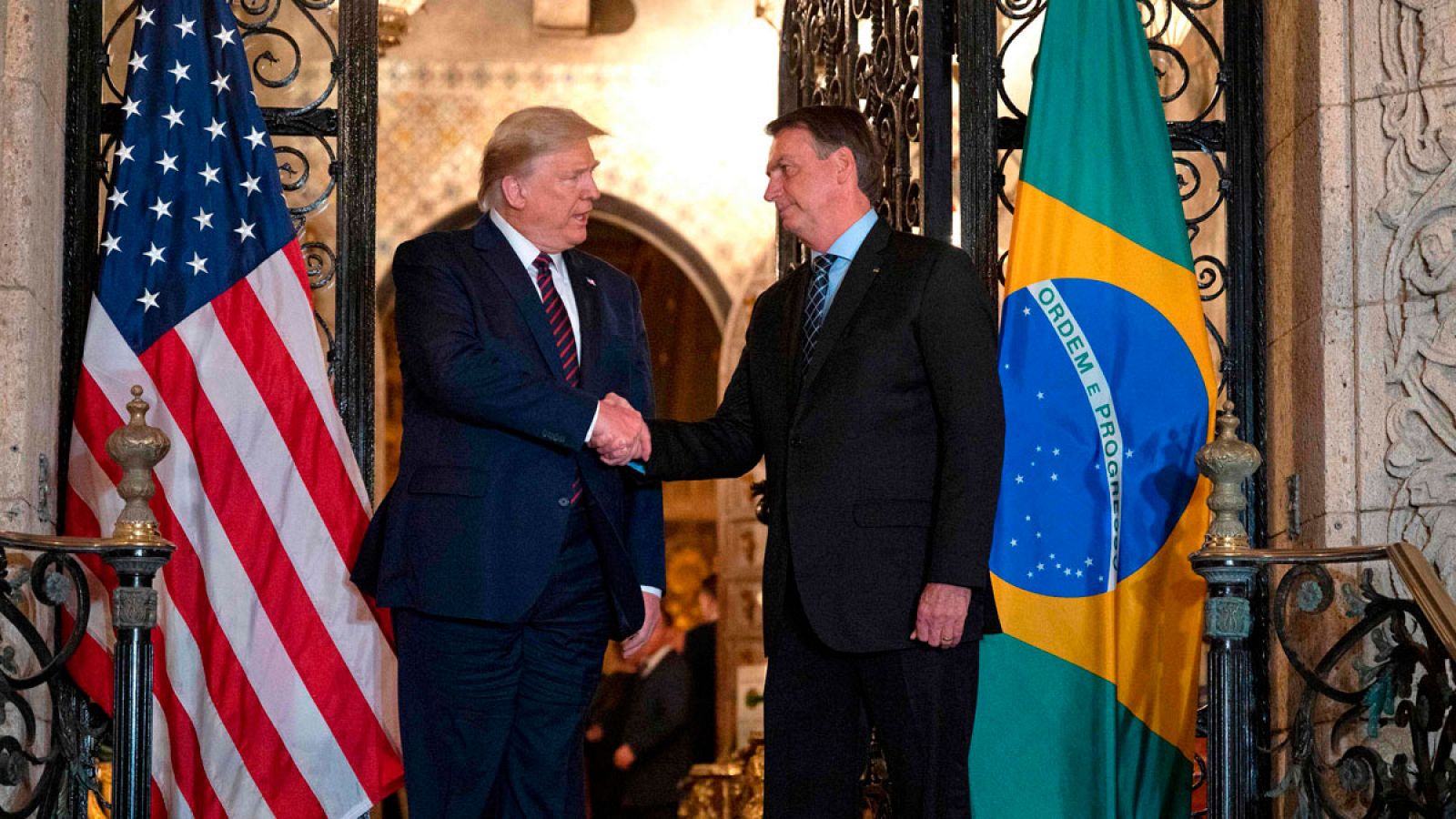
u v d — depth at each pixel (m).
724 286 10.84
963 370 3.60
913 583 3.56
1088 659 4.24
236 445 4.33
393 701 4.34
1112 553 4.29
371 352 4.61
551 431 3.58
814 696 3.68
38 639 3.77
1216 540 3.70
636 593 3.71
